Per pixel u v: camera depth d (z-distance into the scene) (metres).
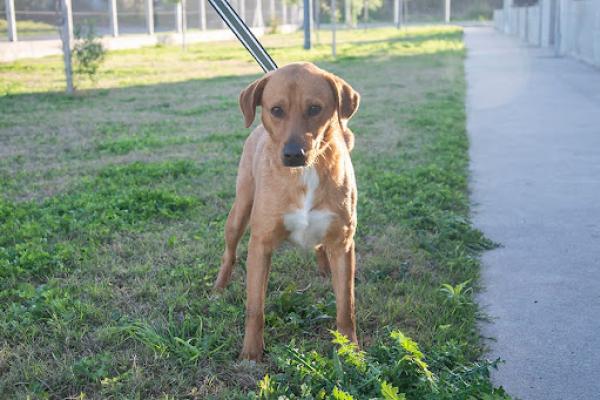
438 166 7.71
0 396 3.13
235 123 10.91
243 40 4.82
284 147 3.27
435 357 3.29
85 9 27.48
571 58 22.34
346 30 49.81
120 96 14.30
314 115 3.39
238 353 3.59
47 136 9.80
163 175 7.37
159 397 3.13
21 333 3.71
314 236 3.56
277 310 4.07
